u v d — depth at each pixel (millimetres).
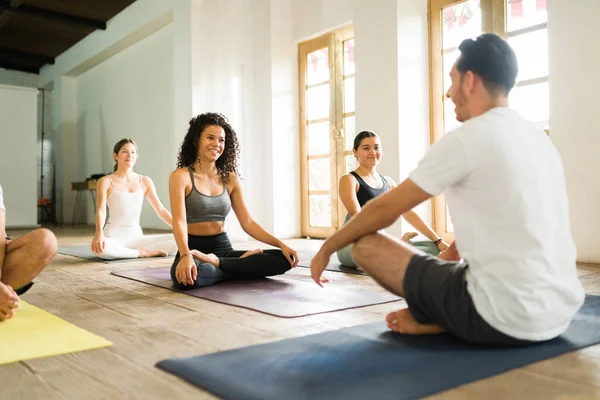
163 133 7820
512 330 1319
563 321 1375
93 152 10070
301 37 5902
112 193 4051
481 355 1334
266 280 2701
